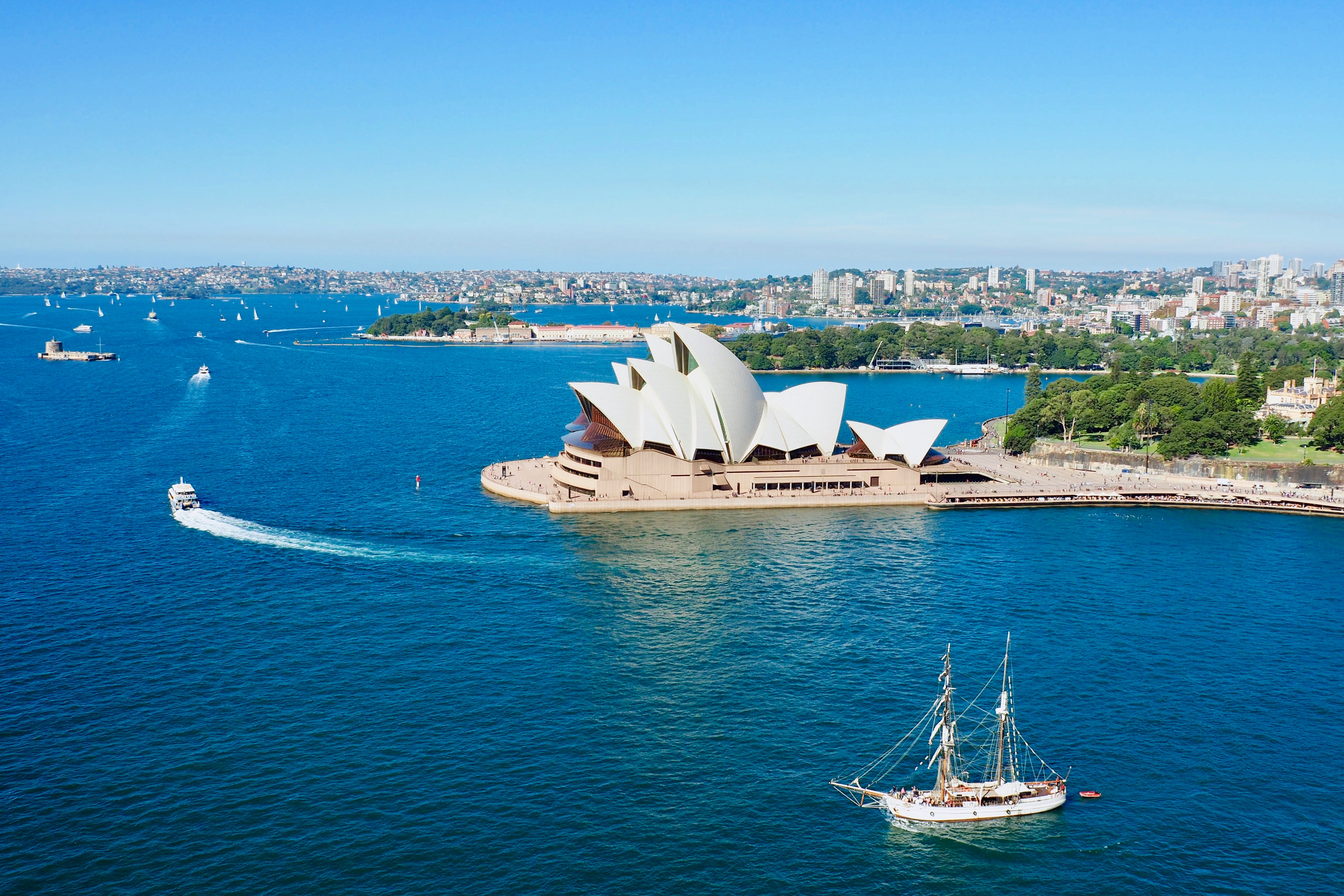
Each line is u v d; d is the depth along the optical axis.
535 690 115.50
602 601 144.50
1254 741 105.81
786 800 94.81
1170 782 98.62
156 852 85.75
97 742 102.62
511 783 96.56
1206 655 126.38
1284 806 95.06
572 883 83.12
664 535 180.00
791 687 116.75
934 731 98.19
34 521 183.88
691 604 143.12
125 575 153.12
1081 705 112.75
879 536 181.38
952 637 131.62
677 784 96.94
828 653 126.19
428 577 154.12
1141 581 155.75
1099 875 86.00
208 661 121.88
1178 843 89.81
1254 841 90.25
